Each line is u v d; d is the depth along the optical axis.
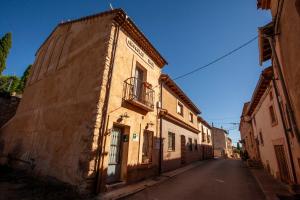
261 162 13.55
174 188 7.15
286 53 4.64
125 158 7.35
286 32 4.41
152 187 7.24
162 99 11.33
